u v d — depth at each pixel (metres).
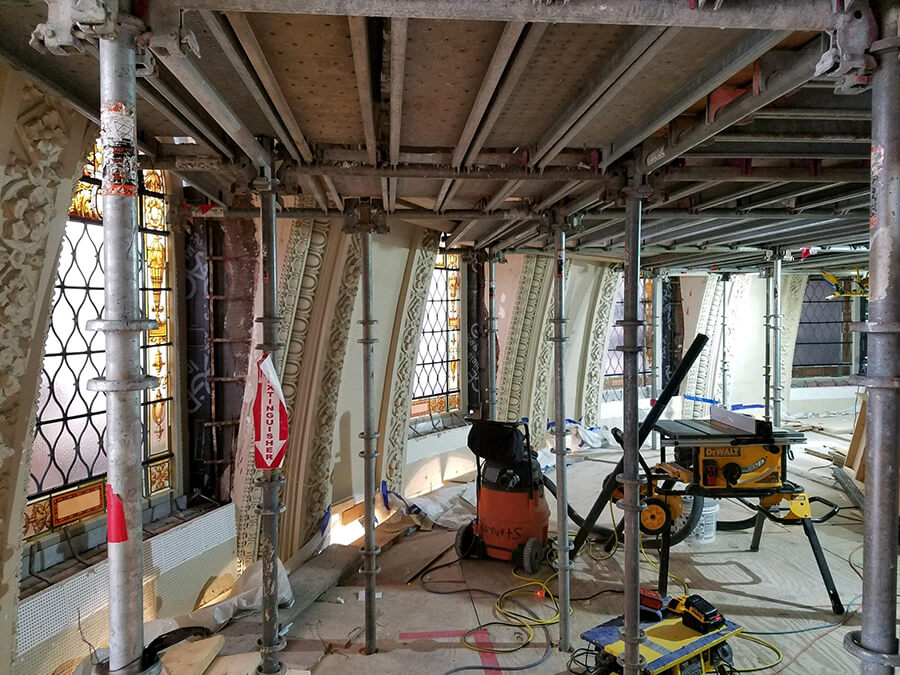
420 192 3.61
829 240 5.73
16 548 2.43
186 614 3.65
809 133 2.35
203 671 2.34
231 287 4.49
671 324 10.05
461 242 6.57
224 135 2.46
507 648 3.60
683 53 1.72
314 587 4.27
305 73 1.96
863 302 11.53
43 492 3.23
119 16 1.20
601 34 1.65
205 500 4.49
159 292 4.20
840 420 10.70
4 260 2.09
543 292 7.58
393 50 1.54
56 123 2.13
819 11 1.29
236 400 4.54
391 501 5.94
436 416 7.41
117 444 1.21
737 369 10.65
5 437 2.30
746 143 2.61
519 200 3.77
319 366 4.84
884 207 1.28
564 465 3.50
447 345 7.55
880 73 1.29
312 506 5.09
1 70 1.85
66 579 3.05
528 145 2.62
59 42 1.19
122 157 1.21
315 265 4.61
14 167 2.04
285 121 2.18
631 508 2.58
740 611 4.04
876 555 1.30
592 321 8.67
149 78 1.67
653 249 6.08
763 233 5.05
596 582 4.56
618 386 9.88
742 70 1.84
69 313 3.39
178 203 4.20
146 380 1.24
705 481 4.27
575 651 3.54
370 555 3.51
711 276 9.55
